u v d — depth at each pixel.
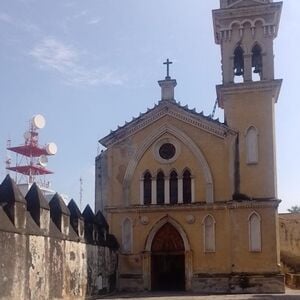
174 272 36.62
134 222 35.88
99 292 31.16
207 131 35.97
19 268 21.20
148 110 36.97
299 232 54.62
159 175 36.47
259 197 34.59
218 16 37.78
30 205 24.02
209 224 34.69
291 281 42.88
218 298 28.66
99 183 39.50
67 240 26.59
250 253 33.75
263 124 35.75
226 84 36.47
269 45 37.03
